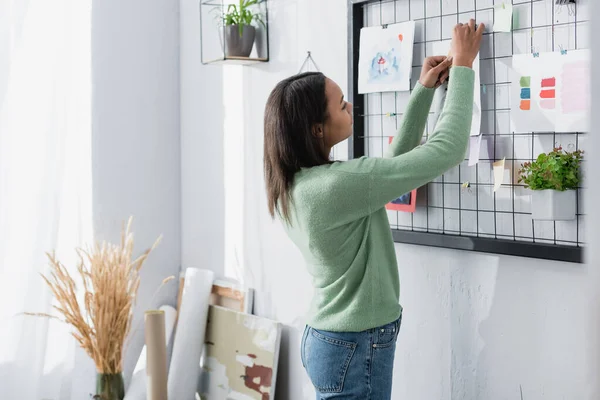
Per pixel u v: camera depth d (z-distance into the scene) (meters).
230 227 2.67
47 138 2.55
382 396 1.58
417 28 1.87
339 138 1.61
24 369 2.52
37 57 2.54
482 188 1.74
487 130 1.71
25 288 2.52
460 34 1.53
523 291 1.65
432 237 1.85
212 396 2.60
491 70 1.69
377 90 1.96
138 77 2.82
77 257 2.68
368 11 2.01
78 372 2.68
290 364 2.41
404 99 1.91
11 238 2.50
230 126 2.64
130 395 2.53
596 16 0.38
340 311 1.57
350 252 1.55
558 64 1.52
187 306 2.66
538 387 1.63
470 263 1.78
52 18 2.56
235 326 2.53
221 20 2.58
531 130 1.59
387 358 1.58
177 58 2.93
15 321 2.51
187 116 2.90
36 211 2.54
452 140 1.46
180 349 2.61
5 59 2.48
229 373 2.53
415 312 1.95
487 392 1.75
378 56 1.96
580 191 1.51
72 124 2.64
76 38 2.63
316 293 1.64
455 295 1.83
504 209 1.69
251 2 2.42
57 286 2.28
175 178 2.95
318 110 1.55
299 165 1.56
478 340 1.77
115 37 2.75
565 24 1.52
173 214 2.95
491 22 1.67
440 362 1.88
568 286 1.55
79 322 2.28
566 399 1.57
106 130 2.75
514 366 1.68
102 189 2.75
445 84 1.75
